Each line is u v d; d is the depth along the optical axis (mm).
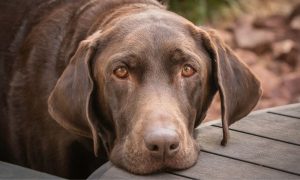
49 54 4426
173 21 3914
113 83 3736
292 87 7309
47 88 4348
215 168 3471
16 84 4543
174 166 3449
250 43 8062
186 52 3727
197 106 3850
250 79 3990
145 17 3928
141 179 3416
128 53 3697
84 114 3775
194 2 7957
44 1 4754
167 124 3422
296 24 8445
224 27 8258
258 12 8594
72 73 3873
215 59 3893
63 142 4332
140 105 3578
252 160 3541
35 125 4438
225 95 3848
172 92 3656
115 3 4434
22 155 4598
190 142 3580
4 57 4668
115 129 3826
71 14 4512
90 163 4465
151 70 3682
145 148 3426
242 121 4051
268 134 3861
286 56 7922
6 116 4594
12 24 4758
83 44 3910
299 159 3537
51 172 4465
